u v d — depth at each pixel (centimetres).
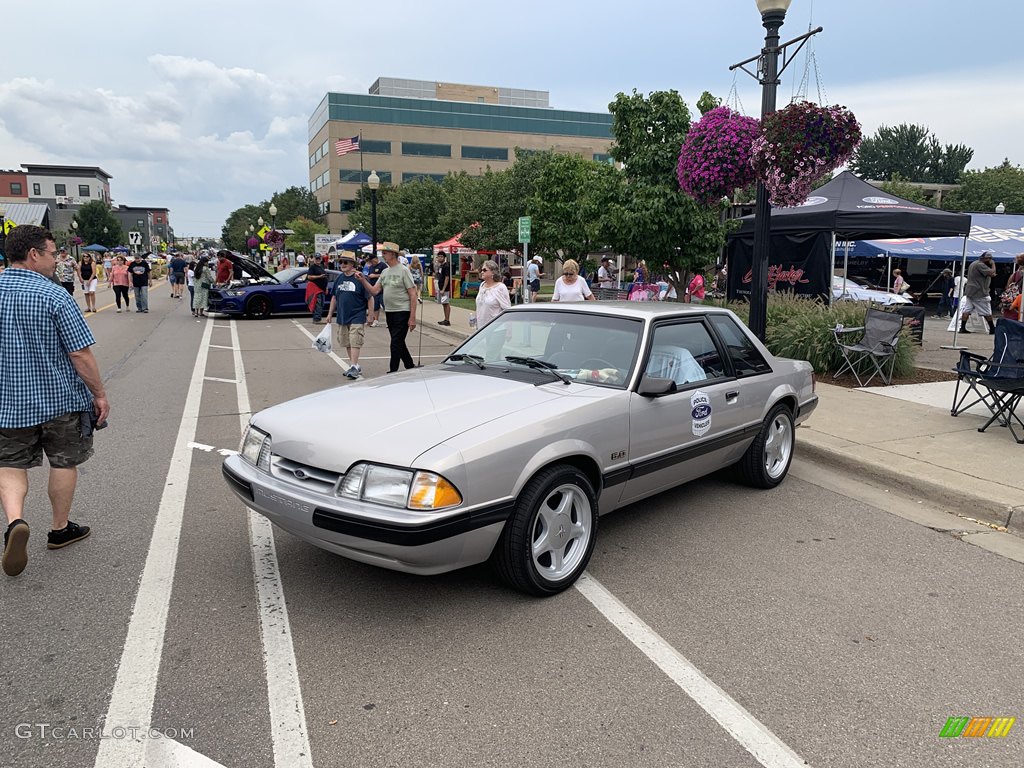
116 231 8962
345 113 8506
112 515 472
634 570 402
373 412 367
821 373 990
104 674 293
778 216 1229
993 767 246
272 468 357
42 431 388
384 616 345
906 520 492
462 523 318
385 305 929
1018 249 2205
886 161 7725
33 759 242
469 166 8950
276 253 5147
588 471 389
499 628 335
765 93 754
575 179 2686
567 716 271
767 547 439
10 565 360
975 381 721
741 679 297
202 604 353
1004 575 405
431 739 256
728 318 525
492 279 900
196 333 1596
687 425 447
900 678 300
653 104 1227
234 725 262
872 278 3038
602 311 468
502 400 381
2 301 361
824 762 247
